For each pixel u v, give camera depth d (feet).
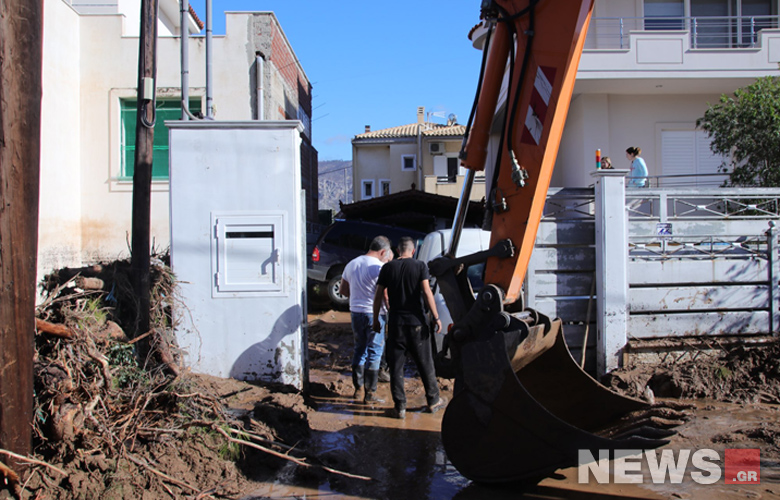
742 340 22.67
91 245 37.60
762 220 23.89
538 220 13.09
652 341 22.74
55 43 34.65
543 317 14.17
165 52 38.88
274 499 12.92
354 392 21.63
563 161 53.78
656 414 14.17
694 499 12.71
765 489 13.15
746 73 45.60
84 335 13.93
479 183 75.61
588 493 13.16
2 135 10.81
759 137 33.35
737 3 51.08
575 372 14.94
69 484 11.68
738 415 18.40
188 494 12.47
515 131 13.30
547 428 12.20
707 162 49.57
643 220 23.86
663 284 23.15
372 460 15.33
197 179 20.67
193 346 20.51
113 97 37.76
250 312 20.67
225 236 20.65
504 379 12.61
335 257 41.29
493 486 13.56
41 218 32.83
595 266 23.36
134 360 15.96
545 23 12.74
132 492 11.93
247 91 39.04
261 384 20.39
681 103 49.70
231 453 14.19
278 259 20.68
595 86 47.29
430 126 106.01
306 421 17.33
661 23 51.03
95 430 12.74
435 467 14.85
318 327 35.12
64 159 35.63
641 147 49.73
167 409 14.46
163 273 20.29
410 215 57.47
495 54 13.58
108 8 45.21
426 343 19.07
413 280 18.71
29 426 11.57
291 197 20.76
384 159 96.68
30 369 11.53
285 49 51.21
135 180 18.54
